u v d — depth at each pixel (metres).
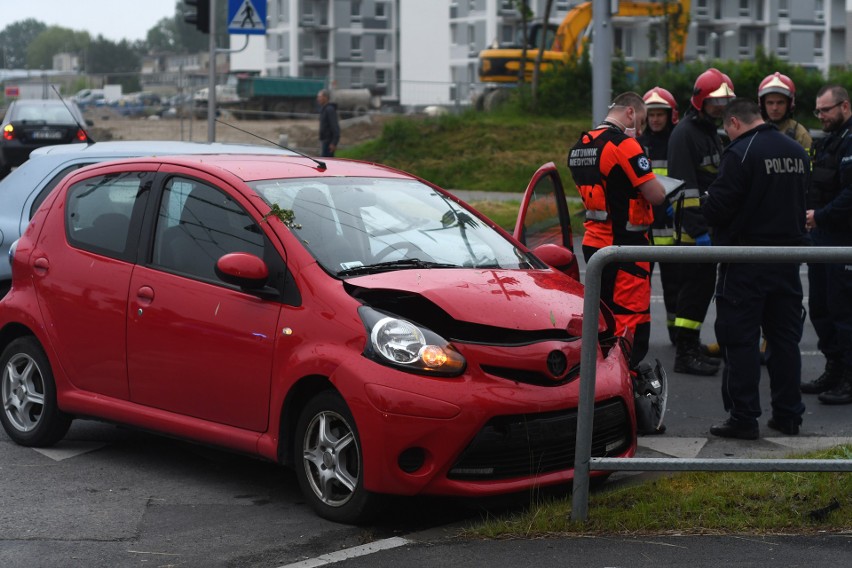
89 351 10.60
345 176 10.60
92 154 14.90
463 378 8.43
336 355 8.63
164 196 10.43
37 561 8.01
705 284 14.63
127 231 10.56
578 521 8.34
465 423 8.30
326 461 8.82
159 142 15.50
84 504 9.38
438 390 8.32
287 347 9.00
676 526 8.29
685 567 7.53
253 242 9.57
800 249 8.12
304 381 8.94
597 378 9.17
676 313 15.02
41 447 11.21
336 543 8.33
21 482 10.03
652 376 11.38
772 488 8.87
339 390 8.53
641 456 10.67
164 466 10.56
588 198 11.78
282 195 9.88
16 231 14.63
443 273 9.34
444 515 8.96
